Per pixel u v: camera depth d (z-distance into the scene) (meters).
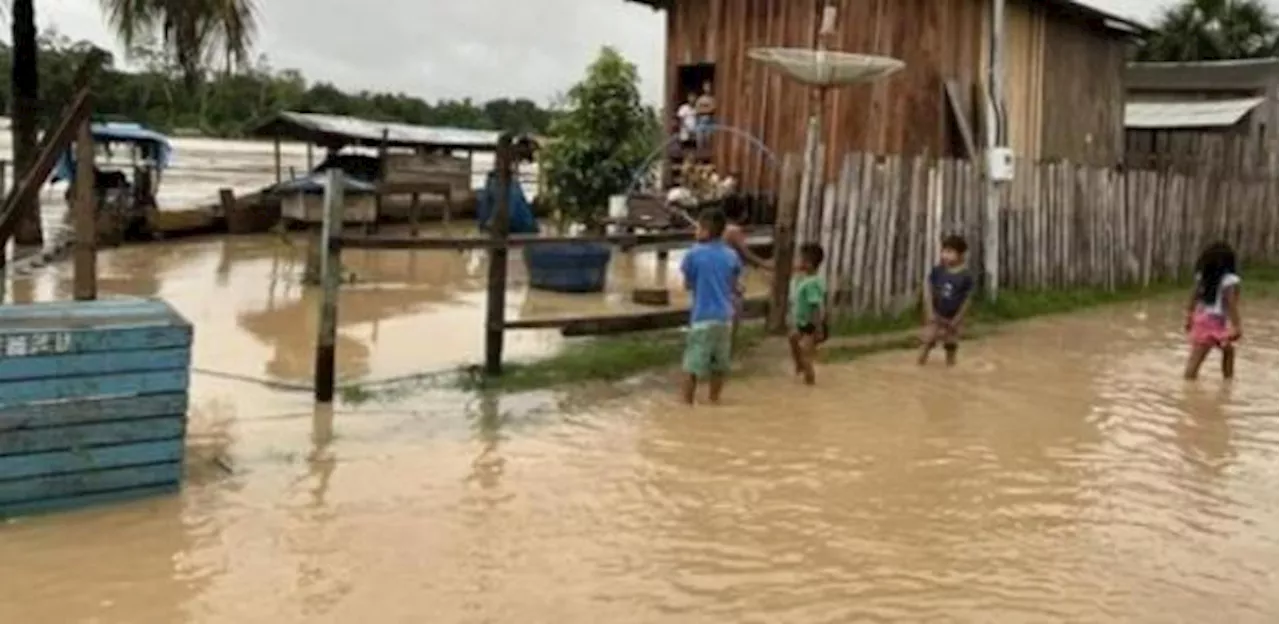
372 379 9.34
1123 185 16.72
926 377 10.29
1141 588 5.50
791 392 9.53
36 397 5.99
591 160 20.42
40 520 5.99
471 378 9.47
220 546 5.71
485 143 26.80
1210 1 42.19
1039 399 9.56
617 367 10.05
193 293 13.52
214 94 31.41
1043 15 18.41
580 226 19.52
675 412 8.74
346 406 8.52
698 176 17.19
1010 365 10.99
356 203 20.89
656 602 5.18
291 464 7.09
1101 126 20.47
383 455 7.35
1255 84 28.02
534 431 8.05
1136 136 25.39
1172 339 12.90
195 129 42.25
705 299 8.91
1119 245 16.73
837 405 9.11
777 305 11.68
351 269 16.16
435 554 5.68
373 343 10.83
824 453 7.71
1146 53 42.03
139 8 17.95
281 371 9.56
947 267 10.80
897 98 16.22
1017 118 17.98
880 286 12.55
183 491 6.52
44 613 4.89
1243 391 10.12
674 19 18.55
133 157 24.14
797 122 16.98
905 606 5.21
